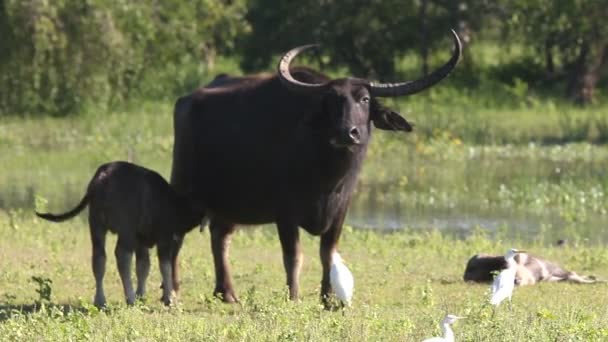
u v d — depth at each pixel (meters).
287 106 33.19
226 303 33.94
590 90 105.38
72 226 49.12
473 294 34.97
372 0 107.50
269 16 110.50
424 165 72.06
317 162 32.28
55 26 82.44
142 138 78.50
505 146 80.69
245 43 112.75
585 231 51.62
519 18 102.00
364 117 32.09
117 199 32.06
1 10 81.75
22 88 84.12
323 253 33.22
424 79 32.75
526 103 103.25
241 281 37.47
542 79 111.31
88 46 84.25
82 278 37.06
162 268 32.72
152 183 32.53
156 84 97.12
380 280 37.12
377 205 58.53
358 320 29.08
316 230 33.00
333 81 32.22
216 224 34.88
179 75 101.44
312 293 34.94
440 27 107.38
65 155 71.69
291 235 33.03
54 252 41.28
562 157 75.88
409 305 33.09
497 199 60.47
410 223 53.47
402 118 32.75
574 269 40.50
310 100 32.66
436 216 55.56
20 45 81.94
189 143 35.06
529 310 31.16
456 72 109.94
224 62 122.75
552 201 59.81
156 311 31.11
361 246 44.59
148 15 92.06
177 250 33.53
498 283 29.59
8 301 33.19
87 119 84.44
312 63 113.19
